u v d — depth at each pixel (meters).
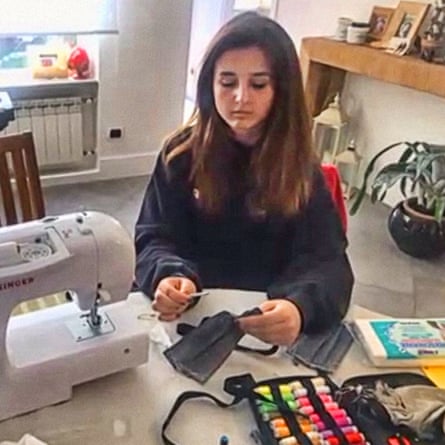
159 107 3.71
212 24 4.68
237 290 1.33
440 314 2.55
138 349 1.04
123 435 0.93
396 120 3.42
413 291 2.70
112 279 1.03
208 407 0.99
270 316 1.11
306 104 1.30
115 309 1.10
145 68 3.56
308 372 1.08
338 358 1.12
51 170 3.55
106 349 1.02
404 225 2.93
